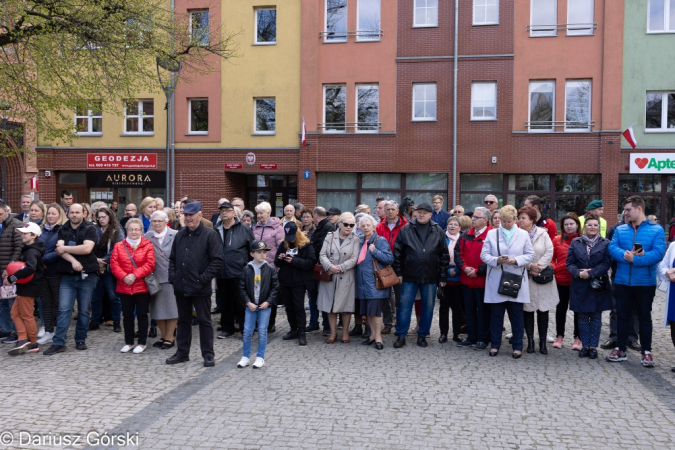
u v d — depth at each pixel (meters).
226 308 9.09
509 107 20.20
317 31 21.16
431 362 7.51
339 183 21.61
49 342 8.60
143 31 13.72
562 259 8.28
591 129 19.94
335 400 5.93
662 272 7.27
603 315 11.40
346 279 8.47
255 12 21.81
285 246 8.59
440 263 8.42
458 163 20.56
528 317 8.18
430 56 20.64
